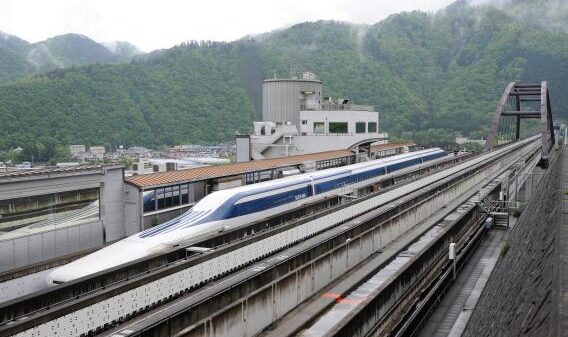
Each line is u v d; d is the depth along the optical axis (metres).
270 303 20.14
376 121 74.69
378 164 58.97
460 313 21.98
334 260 25.64
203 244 25.42
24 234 22.83
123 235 28.61
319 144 66.56
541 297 8.52
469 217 37.50
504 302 12.15
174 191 32.31
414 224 38.72
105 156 157.25
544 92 89.56
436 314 21.92
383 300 20.19
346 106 75.19
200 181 34.41
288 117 77.06
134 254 22.95
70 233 25.12
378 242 31.67
